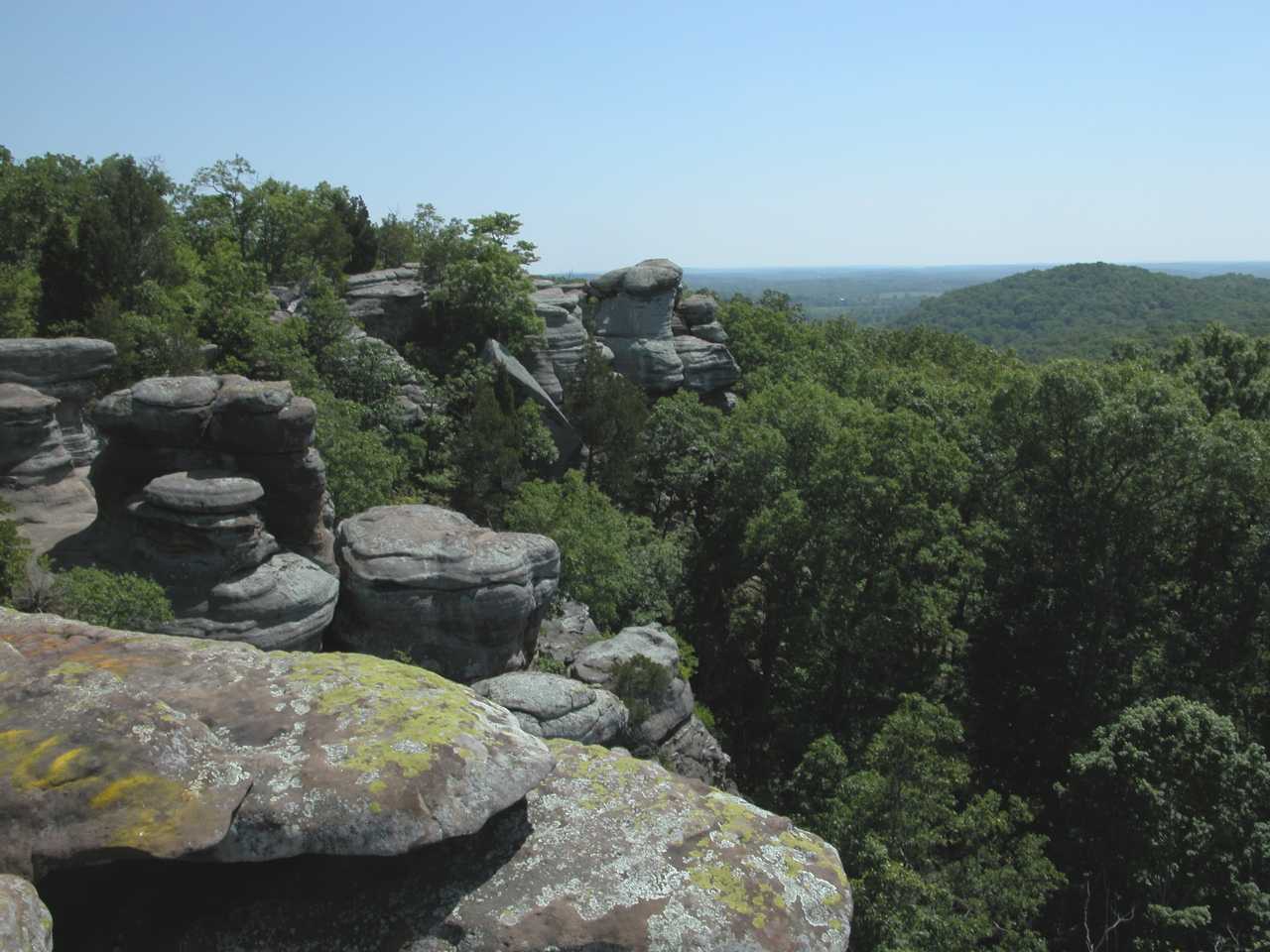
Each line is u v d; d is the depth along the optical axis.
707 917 8.88
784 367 70.44
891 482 38.00
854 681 40.84
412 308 54.72
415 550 26.06
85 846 7.38
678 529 52.41
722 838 9.83
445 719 9.44
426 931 8.62
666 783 10.62
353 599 26.05
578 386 53.22
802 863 9.83
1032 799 35.53
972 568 42.53
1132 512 40.44
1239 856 26.25
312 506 27.88
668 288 63.25
